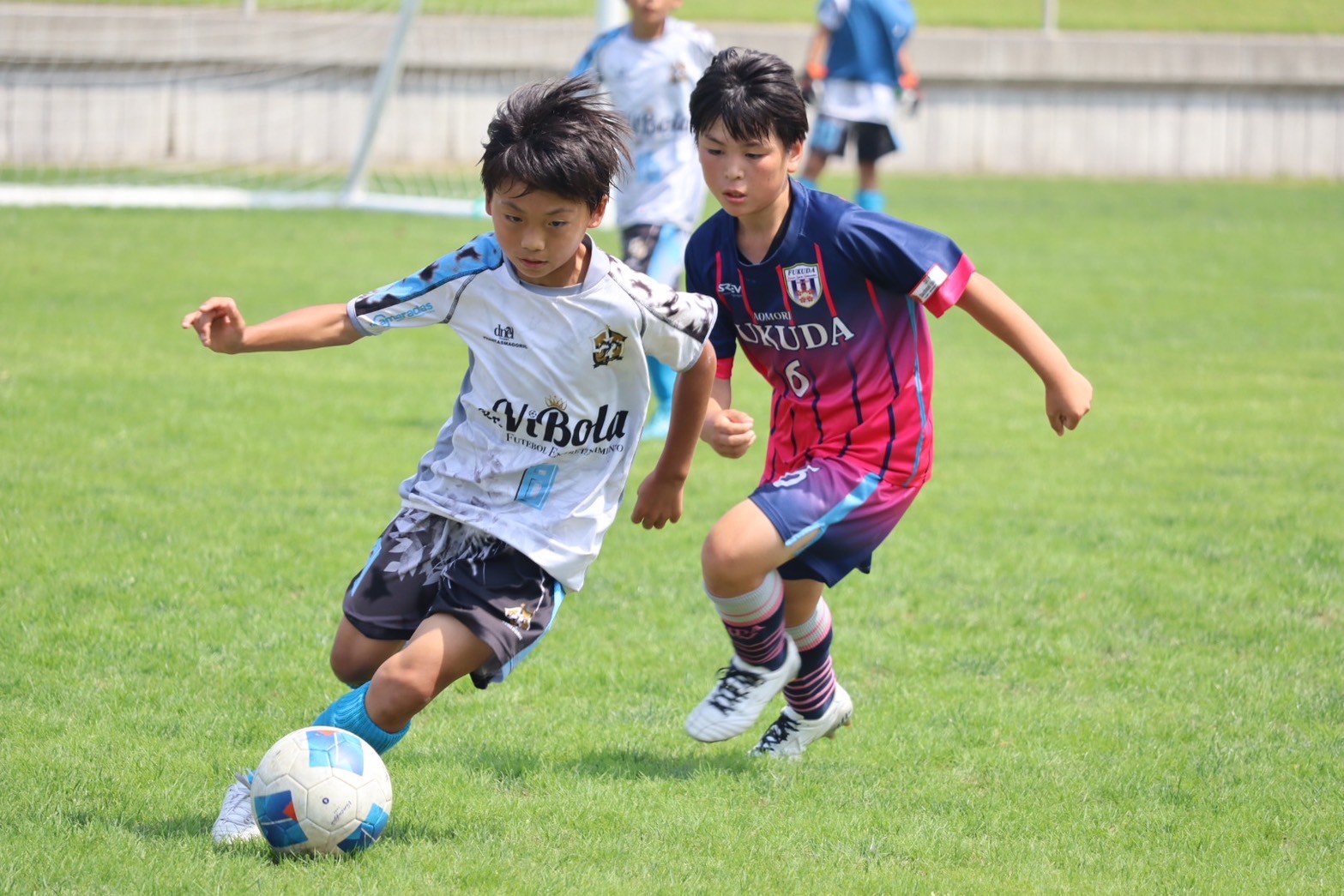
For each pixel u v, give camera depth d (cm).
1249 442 2903
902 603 1942
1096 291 4616
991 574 2064
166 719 1452
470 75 7169
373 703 1164
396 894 1084
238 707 1501
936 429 2992
